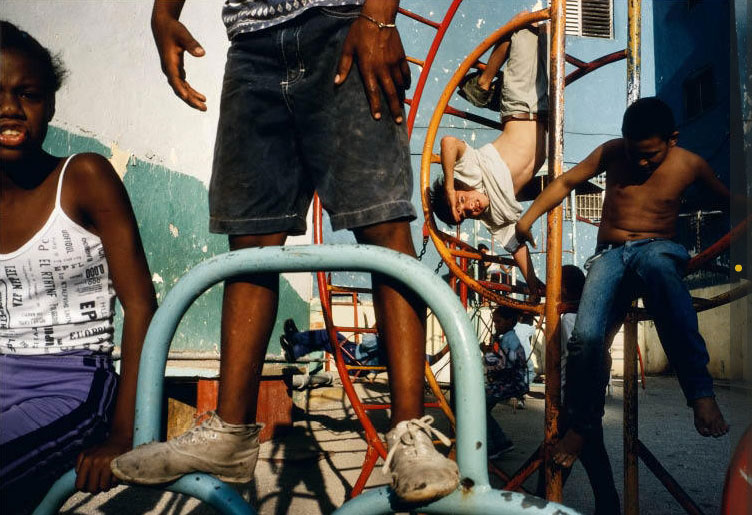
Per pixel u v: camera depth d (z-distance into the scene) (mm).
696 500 2529
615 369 7984
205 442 1017
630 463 1875
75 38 3234
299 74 1201
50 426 1240
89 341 1389
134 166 3768
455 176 2344
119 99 3631
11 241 1308
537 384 6891
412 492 819
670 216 1863
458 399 886
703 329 8336
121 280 1310
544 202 1766
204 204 4742
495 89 2617
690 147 8984
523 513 825
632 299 1849
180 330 4117
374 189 1152
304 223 1342
